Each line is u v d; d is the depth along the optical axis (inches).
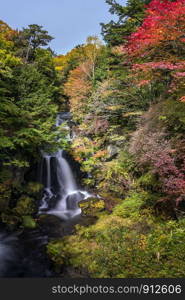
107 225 273.7
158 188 266.1
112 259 201.3
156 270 174.1
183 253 183.3
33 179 457.7
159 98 356.5
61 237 282.5
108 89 470.9
